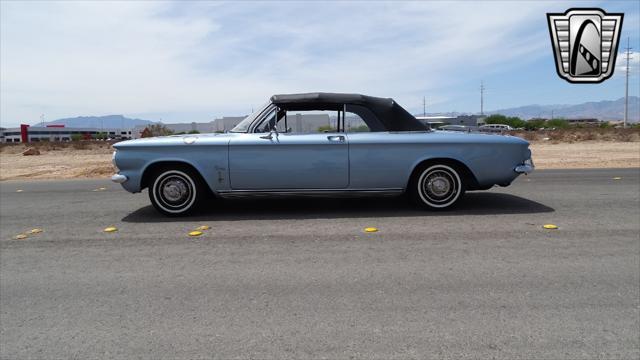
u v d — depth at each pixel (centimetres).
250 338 260
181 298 320
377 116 572
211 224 541
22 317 296
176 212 580
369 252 417
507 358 233
